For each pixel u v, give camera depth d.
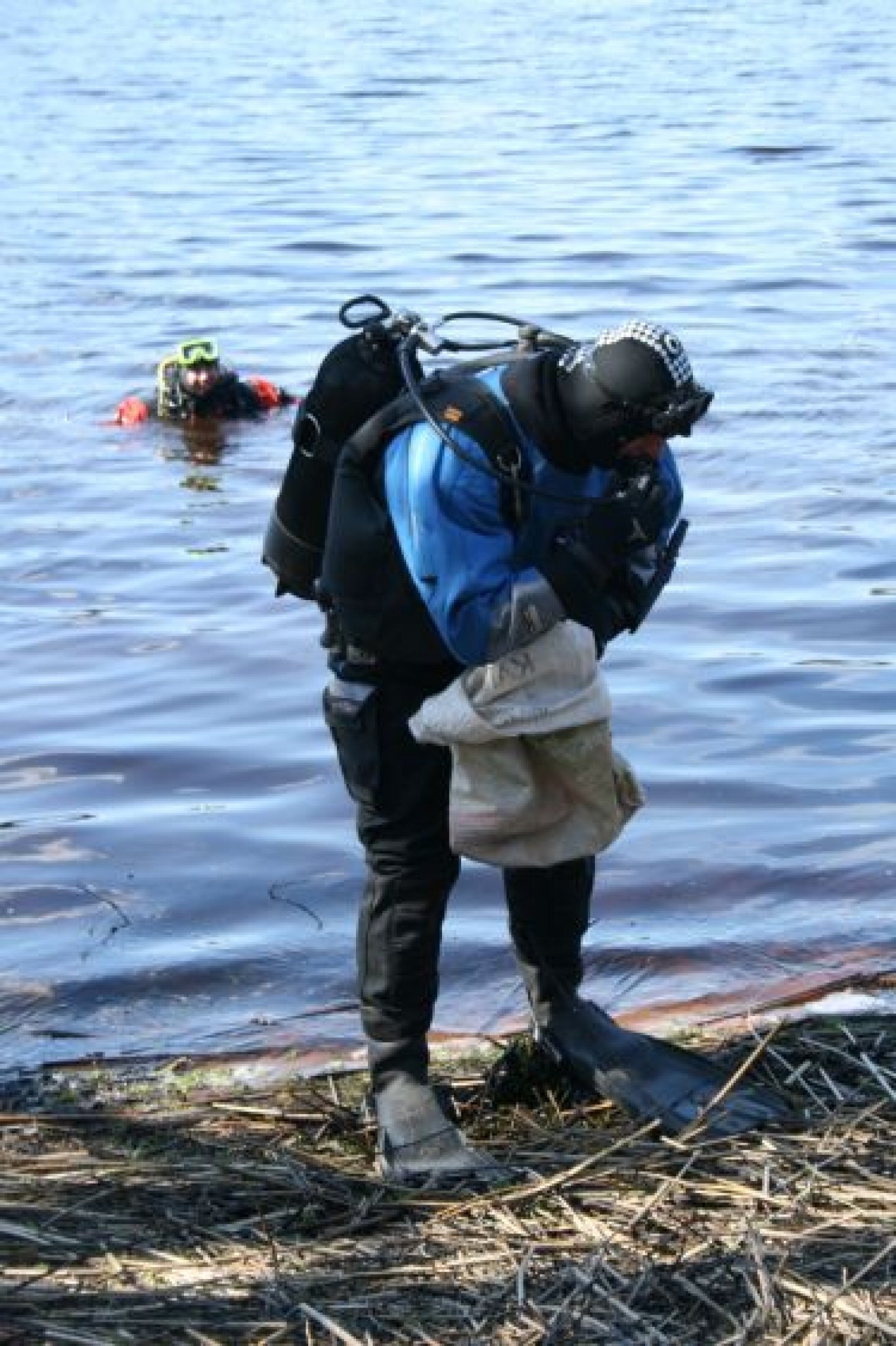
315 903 10.38
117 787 12.12
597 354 6.27
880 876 10.40
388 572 6.49
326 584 6.65
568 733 6.50
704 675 13.65
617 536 6.44
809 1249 6.02
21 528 18.72
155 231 35.28
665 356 6.23
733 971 9.32
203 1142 7.07
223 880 10.69
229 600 16.09
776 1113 6.90
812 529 17.25
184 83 62.03
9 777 12.31
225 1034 8.78
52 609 15.95
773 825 11.12
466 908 10.21
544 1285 5.93
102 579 16.88
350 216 35.97
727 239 32.41
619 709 13.02
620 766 6.72
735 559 16.39
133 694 13.82
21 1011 9.16
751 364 23.81
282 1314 5.81
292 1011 9.13
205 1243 6.25
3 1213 6.40
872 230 32.88
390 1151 6.79
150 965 9.65
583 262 30.83
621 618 6.64
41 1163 6.81
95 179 41.78
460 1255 6.12
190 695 13.77
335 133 48.03
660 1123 6.89
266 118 51.81
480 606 6.31
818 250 31.22
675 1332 5.69
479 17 85.44
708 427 20.89
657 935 9.74
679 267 30.17
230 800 11.86
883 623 14.73
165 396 23.42
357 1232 6.35
